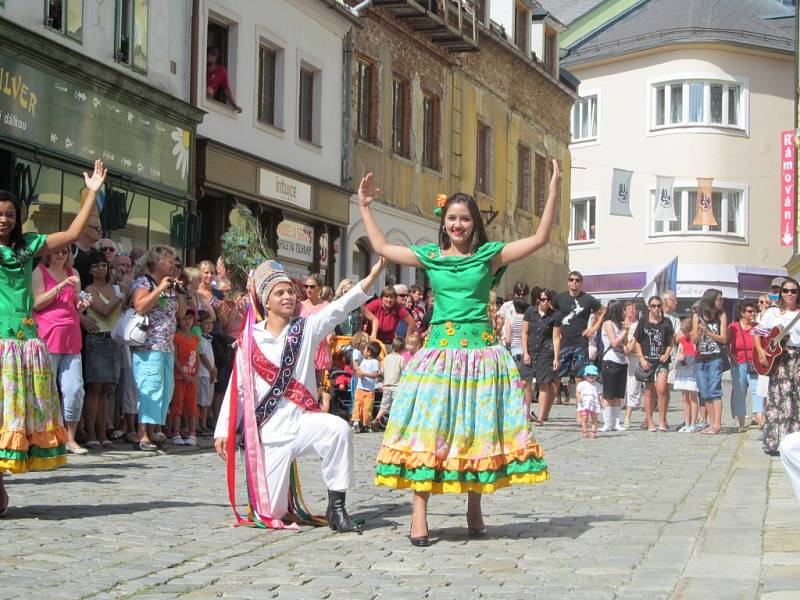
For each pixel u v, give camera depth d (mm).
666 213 42062
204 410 14148
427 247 7309
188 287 13148
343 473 7578
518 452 6992
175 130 19594
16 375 7758
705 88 49656
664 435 16703
